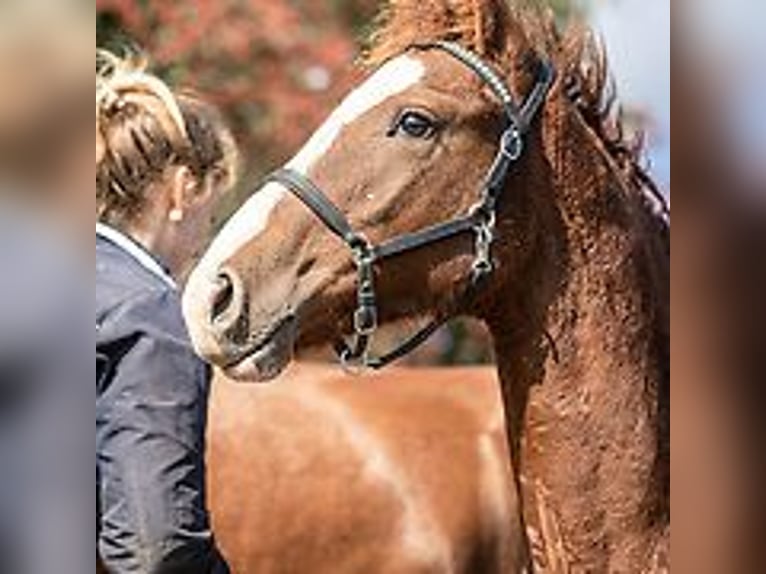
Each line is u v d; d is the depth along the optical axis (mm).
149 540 5141
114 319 5230
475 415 8883
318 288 5441
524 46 5641
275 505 8391
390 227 5465
